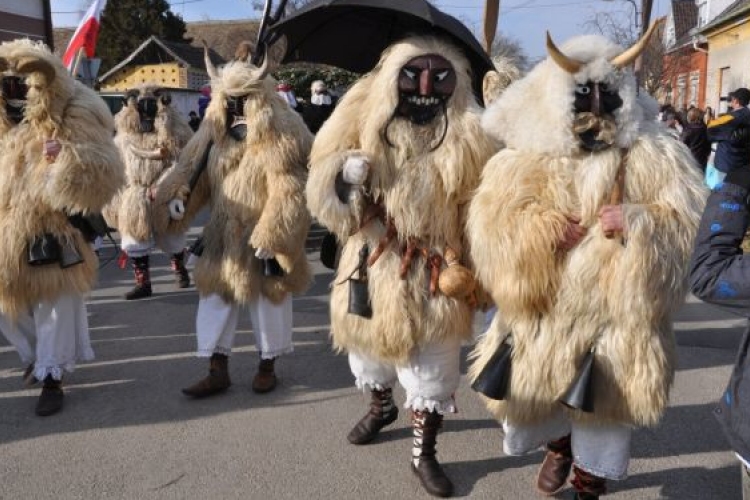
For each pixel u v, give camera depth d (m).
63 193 4.09
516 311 2.98
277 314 4.62
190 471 3.75
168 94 7.28
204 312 4.56
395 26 3.57
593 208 2.87
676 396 4.66
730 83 22.08
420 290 3.35
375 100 3.34
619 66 2.85
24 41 4.21
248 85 4.31
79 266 4.41
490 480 3.65
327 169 3.32
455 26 3.29
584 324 2.91
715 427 4.22
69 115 4.22
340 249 3.91
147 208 7.04
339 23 3.64
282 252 4.30
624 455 3.06
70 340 4.46
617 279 2.79
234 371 5.17
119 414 4.44
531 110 2.99
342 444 4.03
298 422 4.32
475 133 3.32
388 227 3.39
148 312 6.74
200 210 4.75
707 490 3.56
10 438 4.12
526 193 2.94
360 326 3.47
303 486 3.59
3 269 4.18
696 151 10.03
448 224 3.35
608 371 2.90
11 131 4.23
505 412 3.13
